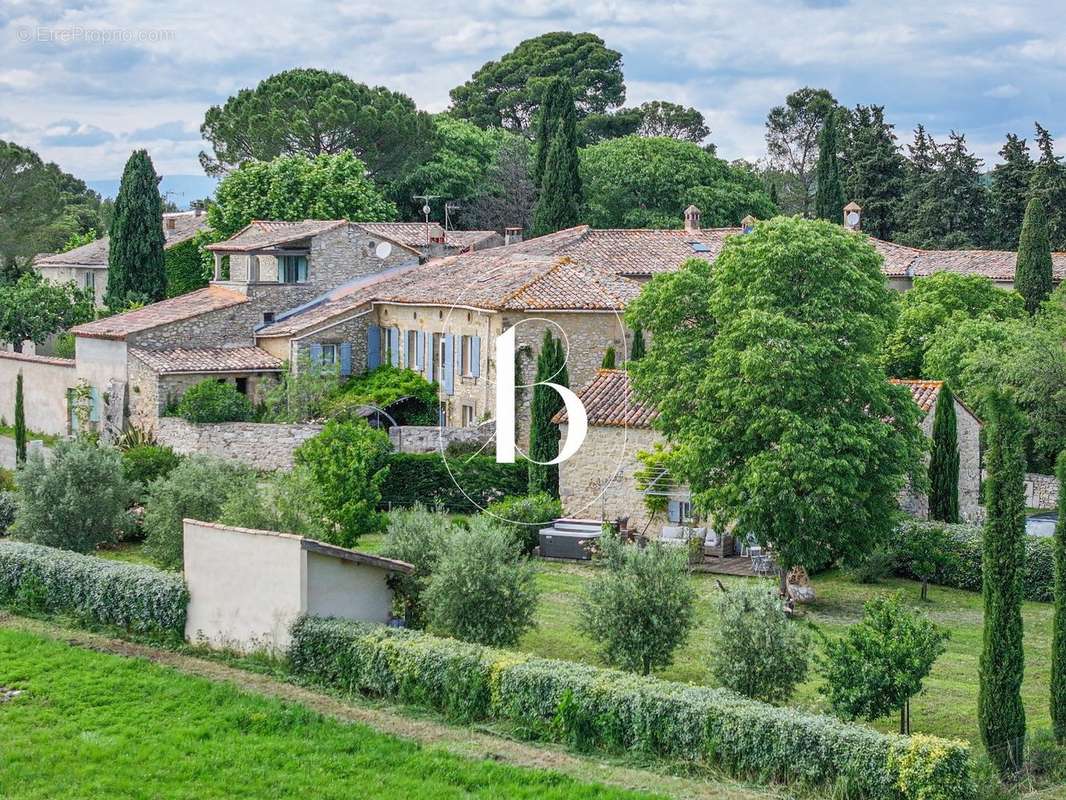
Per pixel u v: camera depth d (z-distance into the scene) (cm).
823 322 3528
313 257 5891
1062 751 2273
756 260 3553
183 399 5181
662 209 8881
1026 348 5056
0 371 6203
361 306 5588
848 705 2352
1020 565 2303
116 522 3750
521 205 9100
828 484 3412
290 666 2725
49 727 2409
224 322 5606
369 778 2191
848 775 2083
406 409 5347
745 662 2442
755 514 3488
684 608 2712
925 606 3603
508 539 2914
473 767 2223
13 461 5184
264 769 2222
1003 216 8725
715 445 3547
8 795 2111
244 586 2838
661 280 3891
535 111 11425
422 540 2978
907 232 8988
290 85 8838
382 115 8675
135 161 6862
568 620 3206
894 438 3544
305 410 5212
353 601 2823
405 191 8875
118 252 6888
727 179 9288
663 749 2275
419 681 2536
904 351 5831
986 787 2125
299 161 7644
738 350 3547
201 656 2867
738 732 2192
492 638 2777
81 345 5653
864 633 2411
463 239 7412
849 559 3572
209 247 5972
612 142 9362
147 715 2470
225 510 3228
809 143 12431
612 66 11794
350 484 3672
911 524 3912
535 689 2406
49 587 3183
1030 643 3206
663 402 3747
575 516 4266
